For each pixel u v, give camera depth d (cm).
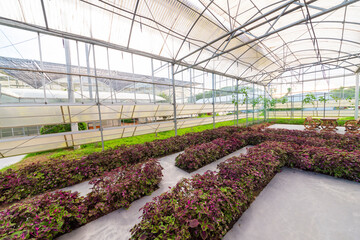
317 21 722
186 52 870
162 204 224
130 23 607
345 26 744
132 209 307
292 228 243
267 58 1216
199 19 674
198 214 204
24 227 206
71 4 489
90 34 589
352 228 237
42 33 519
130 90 1037
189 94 1130
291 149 480
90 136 692
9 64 678
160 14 603
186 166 500
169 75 1035
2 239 180
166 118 1342
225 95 1434
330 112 1631
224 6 614
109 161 498
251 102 1593
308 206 293
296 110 1850
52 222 230
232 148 649
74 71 701
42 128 848
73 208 256
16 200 356
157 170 395
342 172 390
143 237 177
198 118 1189
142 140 956
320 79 1549
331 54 1155
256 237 229
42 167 429
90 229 258
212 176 311
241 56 1092
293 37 897
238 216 273
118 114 754
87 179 449
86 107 635
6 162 663
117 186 308
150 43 724
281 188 360
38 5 456
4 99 696
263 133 782
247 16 679
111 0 511
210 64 1076
